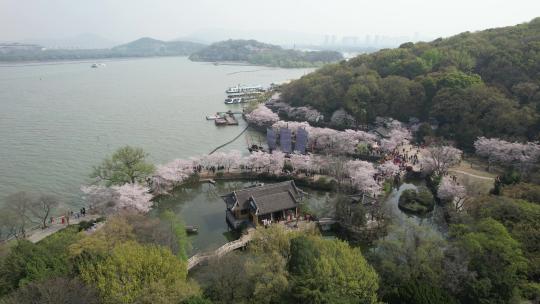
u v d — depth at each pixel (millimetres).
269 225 67000
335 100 166500
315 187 97625
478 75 145375
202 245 72812
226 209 87875
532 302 46531
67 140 139625
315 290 40875
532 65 135750
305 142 116938
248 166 106062
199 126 167000
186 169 100812
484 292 45250
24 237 69938
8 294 42656
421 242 53469
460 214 73000
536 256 52062
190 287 41906
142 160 99125
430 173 103000
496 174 101062
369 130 145750
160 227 60156
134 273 42656
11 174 106812
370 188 87375
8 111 185875
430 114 137750
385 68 179125
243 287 44750
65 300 38031
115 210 75438
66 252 49531
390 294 43406
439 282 47438
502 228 54875
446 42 189875
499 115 116938
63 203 89125
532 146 101188
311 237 54312
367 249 71000
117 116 181500
